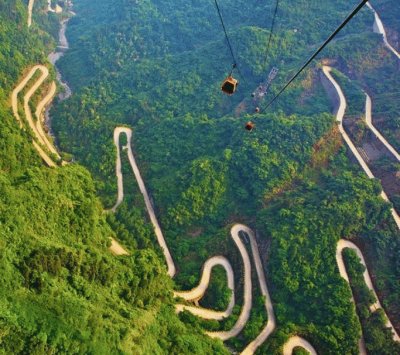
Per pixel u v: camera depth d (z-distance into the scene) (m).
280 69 187.00
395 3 195.00
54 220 99.50
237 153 151.12
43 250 81.94
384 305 117.25
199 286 123.19
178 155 162.25
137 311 92.94
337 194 136.12
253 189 145.62
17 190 94.06
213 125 167.38
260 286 123.00
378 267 124.62
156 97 194.25
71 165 135.38
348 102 167.75
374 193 136.62
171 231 140.25
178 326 101.50
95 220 114.88
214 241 134.00
